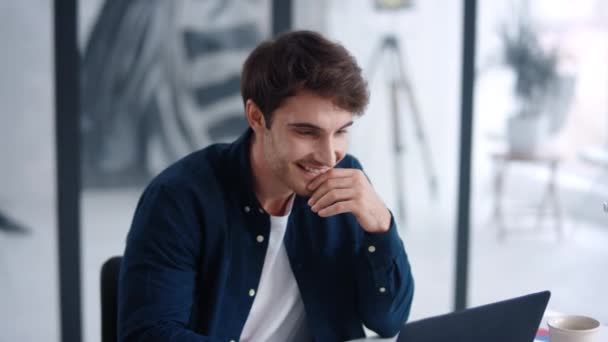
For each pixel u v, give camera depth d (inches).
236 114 116.2
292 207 50.9
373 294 50.3
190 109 113.4
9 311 102.7
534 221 127.1
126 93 109.1
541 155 125.9
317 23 117.3
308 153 42.9
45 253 103.7
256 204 49.2
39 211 103.4
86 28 105.3
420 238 125.5
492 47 122.3
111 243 110.5
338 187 46.3
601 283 117.2
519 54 123.3
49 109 102.3
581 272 121.2
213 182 48.7
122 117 109.4
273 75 42.1
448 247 126.0
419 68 122.8
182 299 45.3
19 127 101.5
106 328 51.3
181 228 46.5
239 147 49.7
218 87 114.4
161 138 112.3
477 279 119.7
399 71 122.0
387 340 51.1
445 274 123.6
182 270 46.1
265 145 45.0
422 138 124.1
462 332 37.6
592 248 124.4
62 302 100.5
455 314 37.4
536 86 124.6
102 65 107.0
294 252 50.9
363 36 119.9
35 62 100.8
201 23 112.0
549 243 126.6
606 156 125.0
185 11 111.0
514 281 119.4
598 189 124.6
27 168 102.3
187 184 47.8
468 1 103.3
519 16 122.5
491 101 123.5
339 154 44.1
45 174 103.1
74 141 99.3
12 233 102.6
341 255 52.7
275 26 115.0
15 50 99.8
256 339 50.8
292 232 51.0
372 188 48.1
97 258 109.5
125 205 111.0
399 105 122.5
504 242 127.6
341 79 41.1
